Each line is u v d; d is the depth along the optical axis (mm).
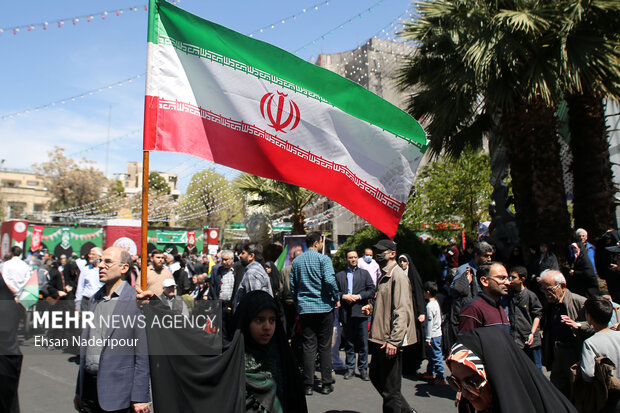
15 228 18250
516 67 7754
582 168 9078
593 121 8930
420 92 9375
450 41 8297
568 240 7910
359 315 5789
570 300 3859
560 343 3584
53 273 9133
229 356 2510
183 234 21391
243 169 3654
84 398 2816
